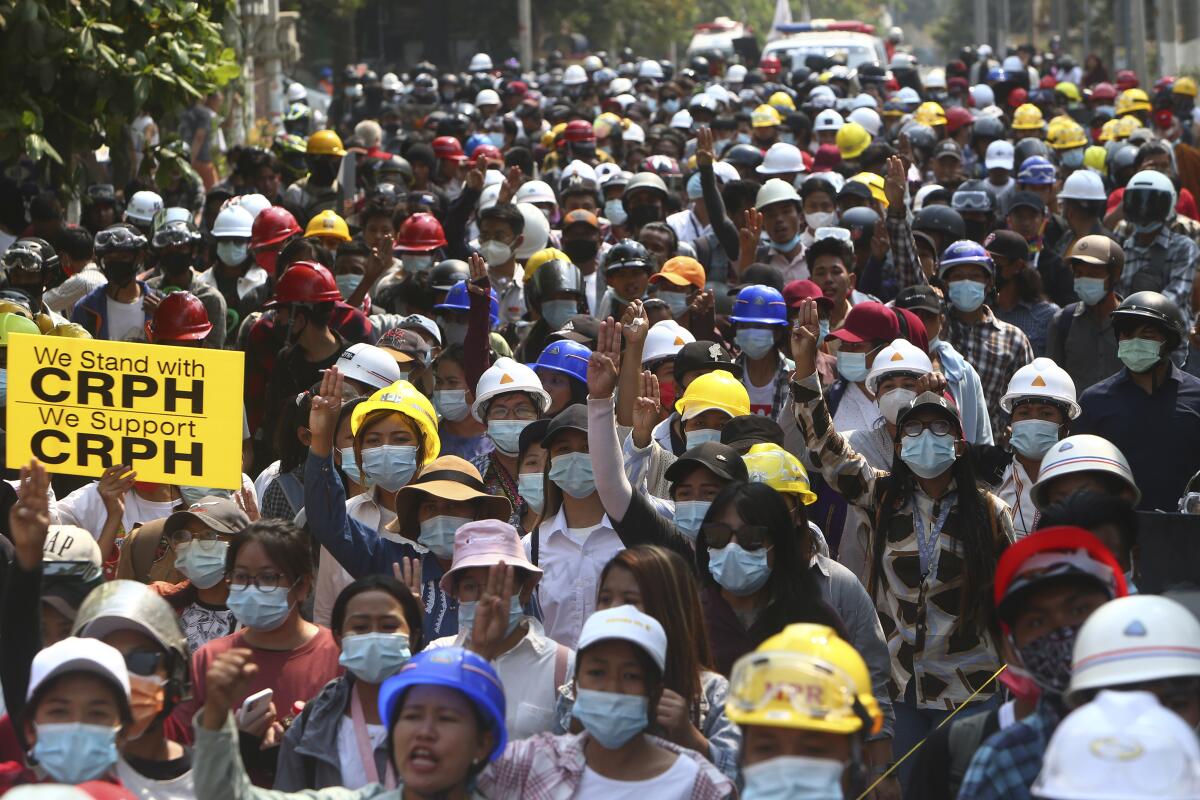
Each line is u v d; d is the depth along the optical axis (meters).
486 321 23.03
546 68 132.00
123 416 17.67
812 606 15.79
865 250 32.97
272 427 24.44
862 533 19.11
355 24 149.62
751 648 15.82
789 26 142.00
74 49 32.19
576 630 17.38
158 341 25.31
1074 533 12.24
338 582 18.61
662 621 14.39
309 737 14.39
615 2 168.25
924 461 17.41
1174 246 32.16
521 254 33.78
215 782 12.20
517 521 20.39
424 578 17.41
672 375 23.94
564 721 14.51
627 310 20.95
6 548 16.47
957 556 17.62
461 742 12.10
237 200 36.00
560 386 22.05
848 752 10.71
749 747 10.77
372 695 14.52
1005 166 49.38
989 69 100.06
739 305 24.16
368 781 14.15
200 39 34.94
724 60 114.88
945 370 24.03
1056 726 11.88
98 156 46.41
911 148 54.03
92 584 15.37
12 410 17.72
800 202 33.69
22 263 27.36
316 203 44.22
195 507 17.61
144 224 37.44
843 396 23.30
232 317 31.20
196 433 17.59
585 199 39.41
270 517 20.53
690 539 17.20
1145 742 9.51
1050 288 35.22
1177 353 26.31
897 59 100.44
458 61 157.62
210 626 17.64
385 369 21.67
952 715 16.81
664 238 33.38
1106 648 10.77
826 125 60.31
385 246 30.02
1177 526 15.37
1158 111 75.94
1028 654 12.16
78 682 12.17
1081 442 17.56
